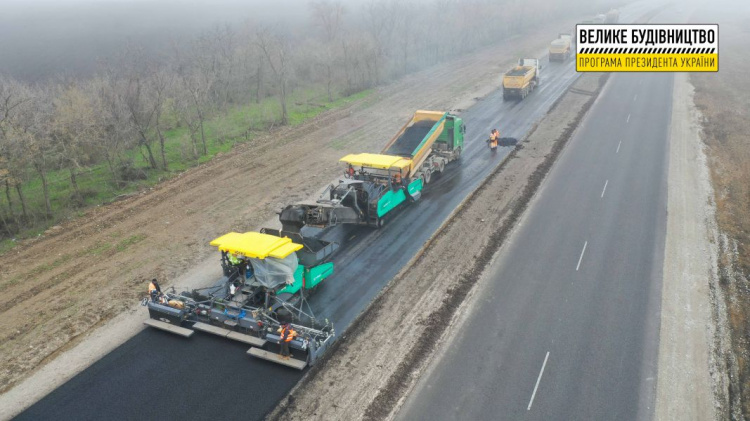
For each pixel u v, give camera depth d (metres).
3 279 18.83
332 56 48.75
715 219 22.62
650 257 19.52
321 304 16.91
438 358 14.48
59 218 23.56
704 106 40.25
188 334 15.34
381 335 15.40
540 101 42.25
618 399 13.02
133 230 22.55
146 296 17.69
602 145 31.91
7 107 23.92
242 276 15.98
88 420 12.48
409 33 58.00
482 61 59.41
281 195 25.77
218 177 28.30
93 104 30.14
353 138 34.38
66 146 27.62
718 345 14.99
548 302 16.86
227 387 13.46
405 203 24.62
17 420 12.57
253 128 36.53
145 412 12.66
